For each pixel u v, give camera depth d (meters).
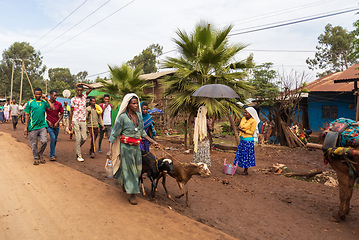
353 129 4.13
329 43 38.16
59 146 9.99
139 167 4.48
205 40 10.43
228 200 5.11
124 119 4.36
